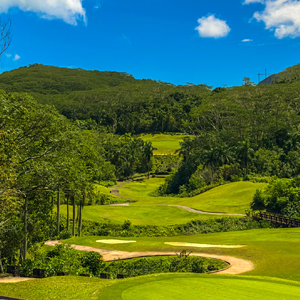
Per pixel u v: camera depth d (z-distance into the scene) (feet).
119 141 607.78
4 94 97.86
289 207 209.77
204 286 52.11
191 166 392.27
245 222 198.70
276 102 494.59
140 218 236.63
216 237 144.66
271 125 419.95
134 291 49.39
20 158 92.89
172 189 387.75
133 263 96.68
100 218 228.22
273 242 112.16
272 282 57.21
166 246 117.50
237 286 52.34
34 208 125.08
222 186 313.53
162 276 62.18
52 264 82.17
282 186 223.92
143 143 578.66
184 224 203.00
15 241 103.35
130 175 520.83
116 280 60.64
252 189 273.33
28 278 67.46
